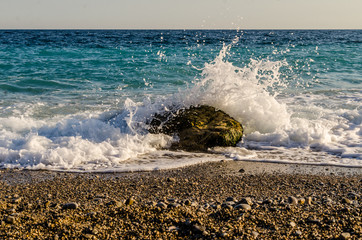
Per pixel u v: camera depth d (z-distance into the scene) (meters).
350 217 3.13
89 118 6.96
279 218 3.14
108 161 5.16
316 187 4.10
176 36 44.09
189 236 2.91
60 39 38.00
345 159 5.25
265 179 4.43
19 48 23.08
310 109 8.07
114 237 2.87
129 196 3.82
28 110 7.98
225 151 5.65
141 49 21.95
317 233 2.88
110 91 10.42
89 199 3.72
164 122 6.24
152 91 10.52
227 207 3.36
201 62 15.03
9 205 3.49
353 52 20.56
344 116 7.33
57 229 2.96
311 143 5.96
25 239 2.80
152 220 3.13
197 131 5.95
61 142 5.64
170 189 4.06
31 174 4.66
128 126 6.30
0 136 6.02
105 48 23.16
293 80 11.98
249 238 2.82
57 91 10.30
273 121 6.64
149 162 5.16
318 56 17.91
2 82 10.95
